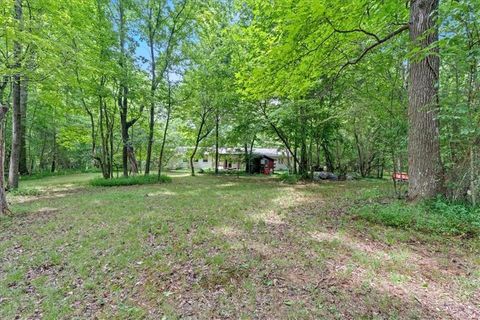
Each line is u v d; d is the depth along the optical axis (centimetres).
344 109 1072
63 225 532
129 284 306
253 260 358
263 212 638
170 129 2414
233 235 461
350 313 247
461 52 423
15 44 779
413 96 563
